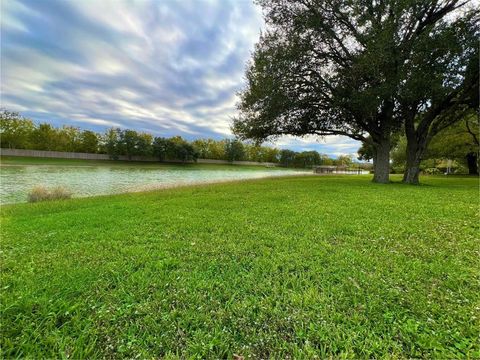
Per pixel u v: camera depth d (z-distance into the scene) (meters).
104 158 59.72
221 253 3.41
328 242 3.80
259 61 13.54
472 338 1.76
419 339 1.77
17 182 17.42
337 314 2.05
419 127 14.58
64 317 2.05
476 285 2.49
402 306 2.16
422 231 4.31
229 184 15.22
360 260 3.11
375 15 12.47
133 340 1.79
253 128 16.09
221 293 2.39
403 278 2.65
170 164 62.41
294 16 13.26
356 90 12.73
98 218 5.66
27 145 51.47
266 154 88.75
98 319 2.01
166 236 4.22
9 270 2.96
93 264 3.07
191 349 1.71
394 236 4.06
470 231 4.27
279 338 1.81
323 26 13.00
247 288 2.48
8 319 1.99
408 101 12.54
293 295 2.34
